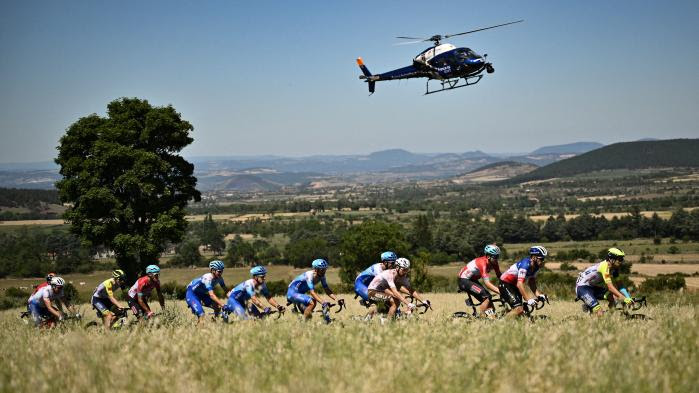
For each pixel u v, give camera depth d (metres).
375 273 14.26
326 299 29.34
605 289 13.37
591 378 7.20
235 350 9.20
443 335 10.10
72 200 39.19
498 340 9.21
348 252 81.56
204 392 7.29
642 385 7.00
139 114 41.03
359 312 19.78
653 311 13.84
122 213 37.44
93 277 96.06
